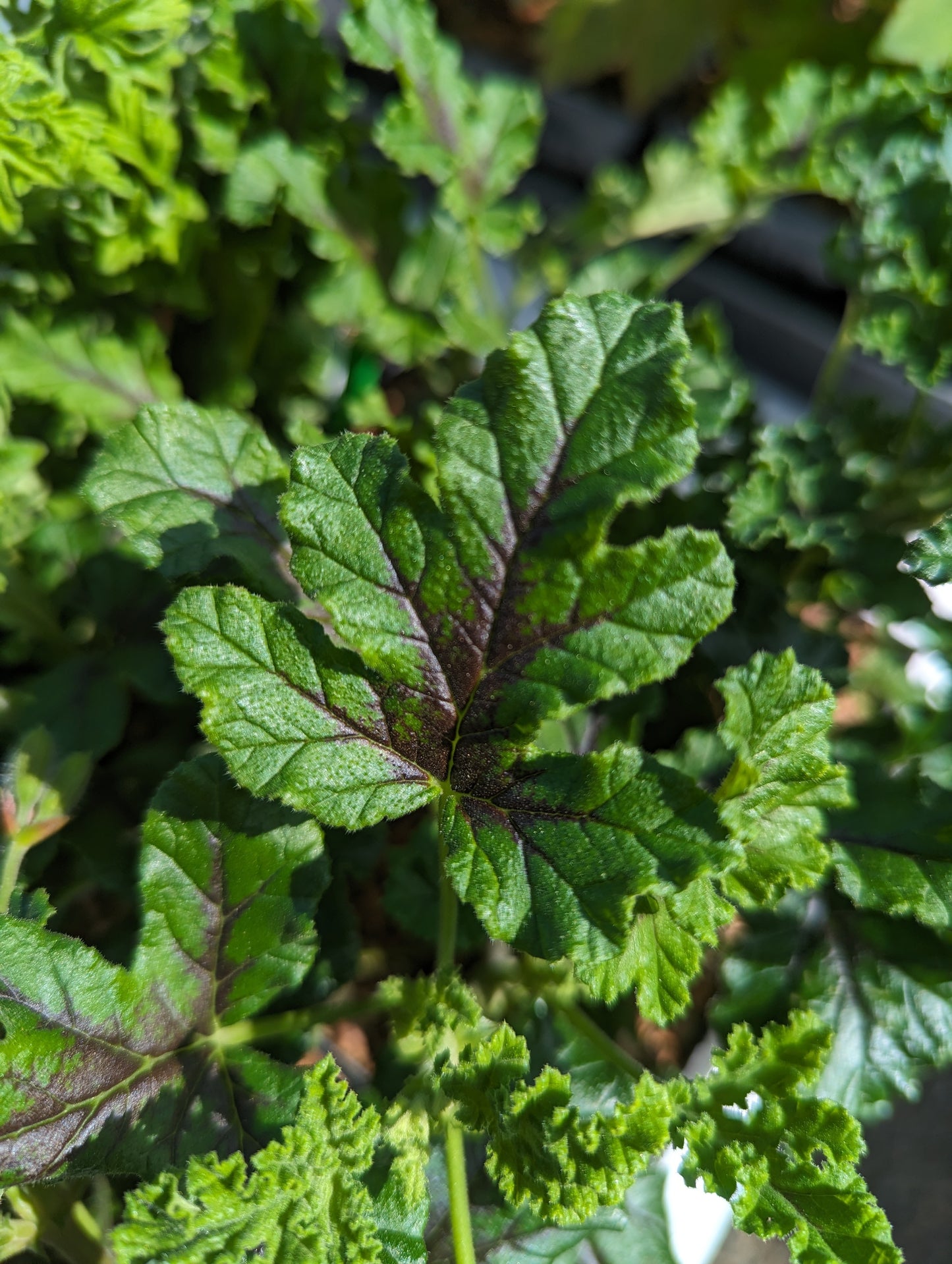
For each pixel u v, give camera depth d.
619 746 0.16
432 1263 0.20
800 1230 0.17
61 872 0.23
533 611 0.16
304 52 0.25
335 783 0.16
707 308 0.25
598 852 0.16
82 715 0.22
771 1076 0.18
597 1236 0.21
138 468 0.19
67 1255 0.19
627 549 0.15
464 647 0.16
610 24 0.38
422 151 0.25
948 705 0.25
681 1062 0.24
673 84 0.39
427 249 0.27
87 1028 0.17
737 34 0.40
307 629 0.16
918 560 0.18
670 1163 0.23
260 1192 0.16
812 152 0.26
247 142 0.25
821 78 0.27
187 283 0.25
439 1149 0.20
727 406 0.24
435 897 0.22
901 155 0.24
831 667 0.24
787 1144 0.17
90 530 0.24
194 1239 0.16
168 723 0.25
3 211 0.22
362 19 0.24
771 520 0.23
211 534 0.19
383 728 0.17
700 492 0.24
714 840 0.15
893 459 0.27
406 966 0.26
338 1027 0.25
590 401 0.16
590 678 0.16
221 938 0.18
